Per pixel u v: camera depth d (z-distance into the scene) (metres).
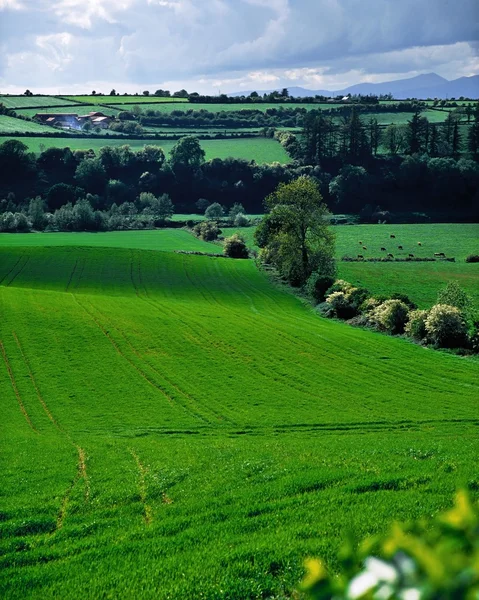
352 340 70.38
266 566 15.66
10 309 75.62
